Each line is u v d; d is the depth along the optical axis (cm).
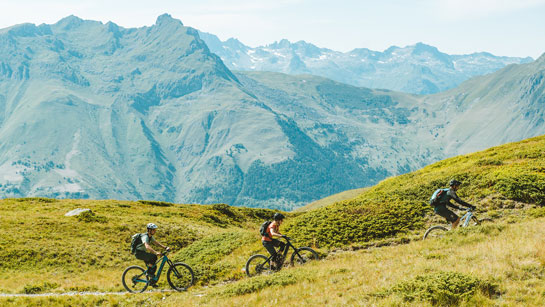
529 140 4441
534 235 1526
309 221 2838
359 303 1105
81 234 3972
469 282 1088
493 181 2752
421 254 1638
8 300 1855
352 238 2422
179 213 5959
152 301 1747
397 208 2731
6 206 5438
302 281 1525
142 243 1902
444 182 3088
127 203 6494
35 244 3475
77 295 1934
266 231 1797
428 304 1031
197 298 1641
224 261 2452
